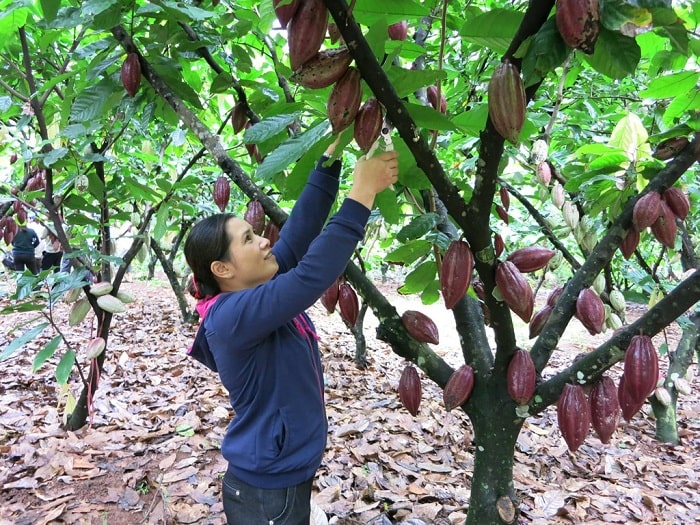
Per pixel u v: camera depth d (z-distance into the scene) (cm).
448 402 138
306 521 150
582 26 75
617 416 122
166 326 631
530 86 96
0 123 309
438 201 168
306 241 155
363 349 514
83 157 239
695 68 174
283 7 84
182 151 435
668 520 270
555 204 217
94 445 301
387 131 118
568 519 267
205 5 217
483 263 117
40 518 235
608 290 226
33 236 706
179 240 592
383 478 290
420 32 197
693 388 532
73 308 256
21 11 196
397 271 1209
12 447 292
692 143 129
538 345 139
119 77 189
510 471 142
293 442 142
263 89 197
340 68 88
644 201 128
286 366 142
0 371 443
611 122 333
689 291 109
